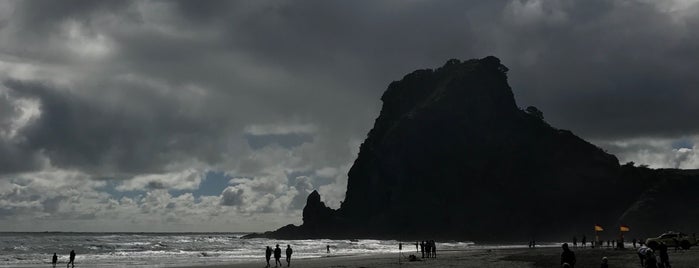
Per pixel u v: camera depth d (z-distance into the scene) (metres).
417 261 61.44
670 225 195.12
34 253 109.06
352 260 69.44
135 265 65.94
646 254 30.62
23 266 65.12
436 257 71.50
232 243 182.00
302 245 165.25
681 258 47.59
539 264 52.25
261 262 70.31
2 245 140.38
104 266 64.56
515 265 50.97
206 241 198.50
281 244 176.88
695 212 196.75
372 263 59.31
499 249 116.19
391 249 130.50
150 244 154.12
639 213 198.12
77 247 133.25
